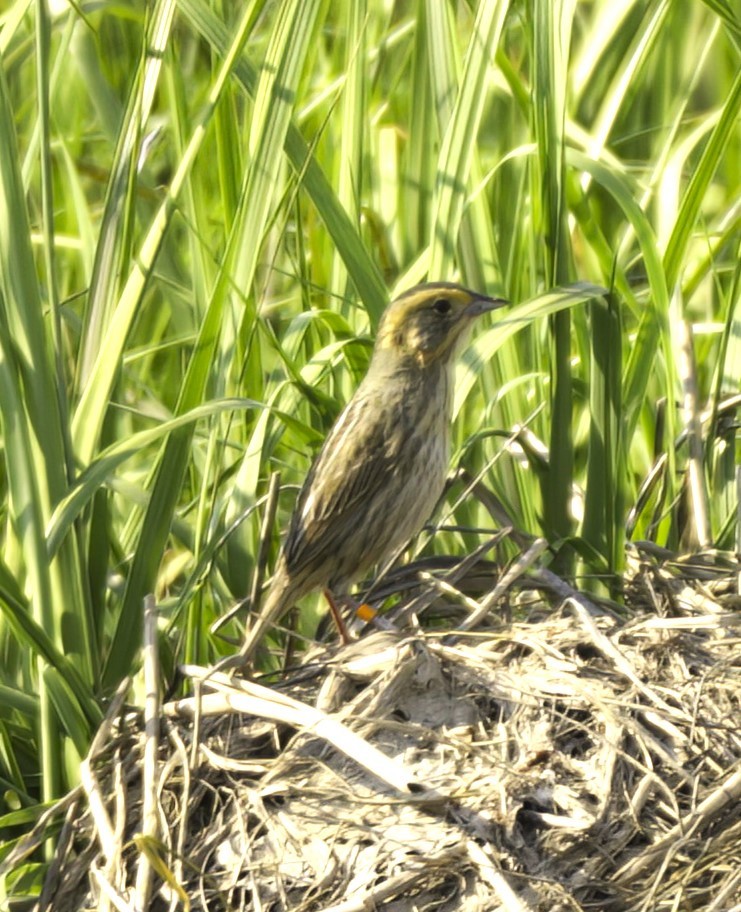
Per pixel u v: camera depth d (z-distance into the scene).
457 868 8.30
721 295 12.99
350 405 11.01
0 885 8.99
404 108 14.90
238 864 8.65
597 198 13.85
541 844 8.40
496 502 11.27
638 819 8.52
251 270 10.70
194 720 9.22
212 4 11.89
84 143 16.02
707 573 10.60
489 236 12.02
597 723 8.99
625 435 11.44
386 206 13.44
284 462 12.00
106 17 15.29
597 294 10.64
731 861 8.29
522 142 13.86
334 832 8.63
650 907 8.12
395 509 10.90
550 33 10.71
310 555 10.69
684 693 9.25
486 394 12.10
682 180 14.38
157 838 8.75
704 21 14.73
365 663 9.46
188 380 10.57
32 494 9.75
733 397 11.67
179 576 12.38
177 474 10.30
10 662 10.70
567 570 11.15
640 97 14.68
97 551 10.32
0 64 9.90
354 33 11.97
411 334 10.92
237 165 11.39
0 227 9.84
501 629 9.88
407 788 8.50
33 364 9.83
